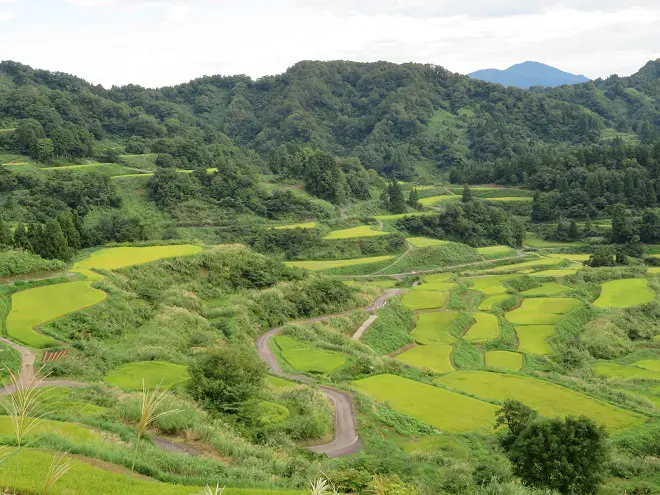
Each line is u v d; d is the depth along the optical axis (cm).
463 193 18212
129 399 3419
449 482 2864
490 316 9144
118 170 14812
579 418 3058
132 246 8775
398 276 12156
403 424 4394
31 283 5828
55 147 14900
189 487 1950
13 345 4353
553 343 8044
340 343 7238
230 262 8369
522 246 15588
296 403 4241
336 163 18762
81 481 1811
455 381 5922
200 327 6234
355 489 2527
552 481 2927
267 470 2734
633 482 3491
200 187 14488
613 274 11806
